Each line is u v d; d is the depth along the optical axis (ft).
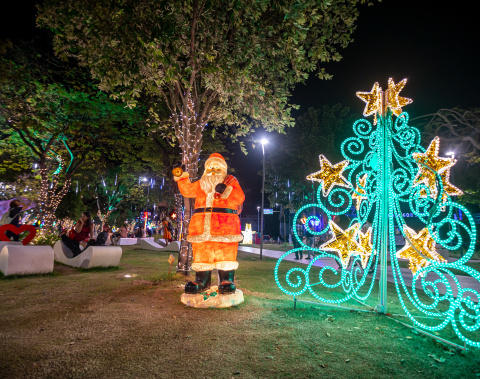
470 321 16.94
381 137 18.33
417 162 16.69
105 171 84.43
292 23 20.39
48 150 53.21
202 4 21.97
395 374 10.56
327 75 27.25
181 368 10.45
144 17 18.78
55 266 32.63
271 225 151.64
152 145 66.69
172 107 34.04
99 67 21.34
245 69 22.38
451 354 12.36
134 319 15.25
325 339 13.33
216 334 13.51
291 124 29.60
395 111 18.54
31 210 60.44
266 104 27.73
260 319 15.72
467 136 38.81
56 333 13.23
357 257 19.74
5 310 16.56
